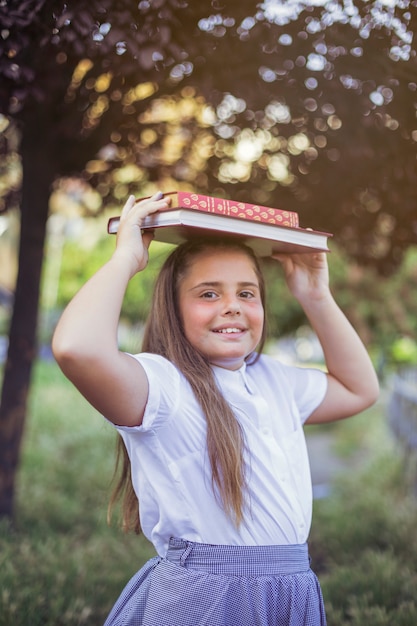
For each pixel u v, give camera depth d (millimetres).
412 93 2848
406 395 7301
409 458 6797
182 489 1703
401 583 3469
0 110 2799
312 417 2117
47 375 13938
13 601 3014
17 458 4484
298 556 1768
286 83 3123
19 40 2201
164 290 1884
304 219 4070
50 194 4359
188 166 4055
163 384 1701
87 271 20031
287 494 1772
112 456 6934
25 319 4465
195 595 1652
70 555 3787
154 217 1769
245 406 1807
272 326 2262
